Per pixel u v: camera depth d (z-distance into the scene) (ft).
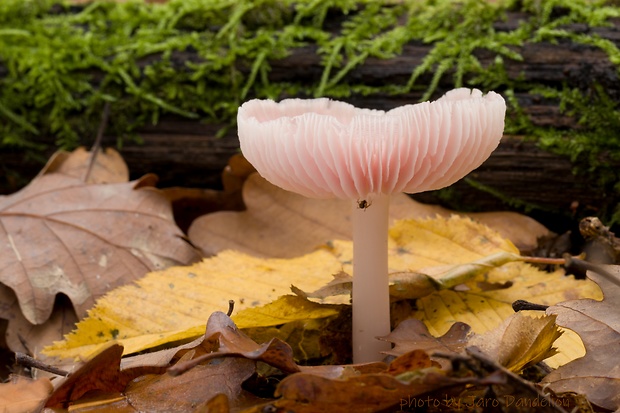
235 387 0.82
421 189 0.88
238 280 0.97
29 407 0.82
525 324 0.83
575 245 1.07
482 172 1.08
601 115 1.04
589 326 0.84
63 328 0.99
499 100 0.86
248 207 1.11
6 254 1.01
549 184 1.07
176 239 1.05
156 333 0.92
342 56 1.11
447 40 1.09
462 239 1.01
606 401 0.81
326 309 0.92
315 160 0.84
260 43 1.12
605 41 1.04
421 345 0.85
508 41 1.07
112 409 0.82
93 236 1.04
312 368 0.82
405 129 0.83
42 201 1.06
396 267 0.99
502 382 0.76
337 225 1.09
